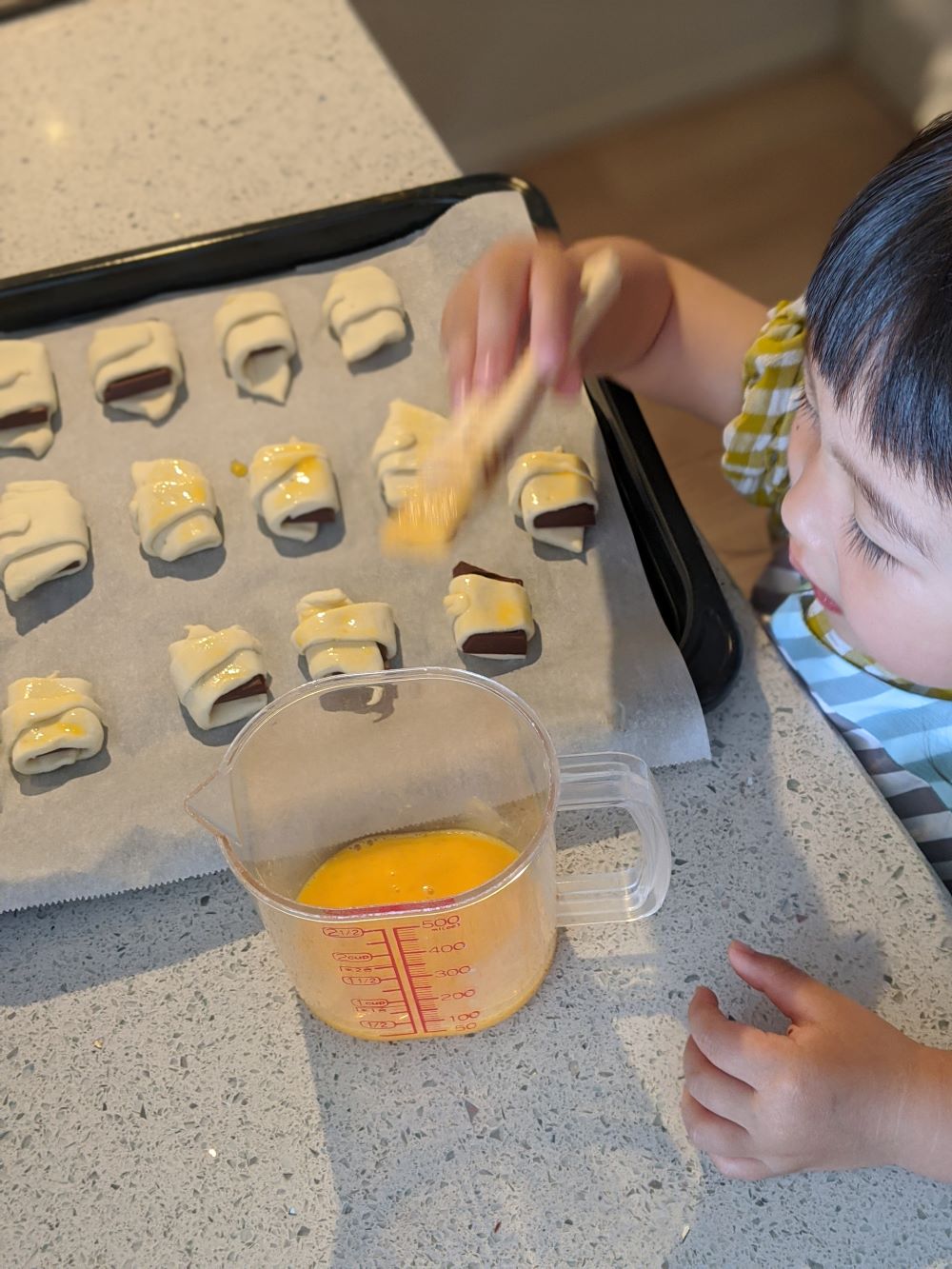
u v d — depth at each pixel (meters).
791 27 2.15
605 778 0.59
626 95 2.16
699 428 1.57
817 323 0.58
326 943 0.55
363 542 0.83
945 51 1.96
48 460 0.89
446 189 0.97
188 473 0.84
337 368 0.92
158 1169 0.59
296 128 1.08
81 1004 0.64
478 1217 0.56
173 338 0.93
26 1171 0.59
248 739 0.59
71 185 1.06
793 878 0.66
